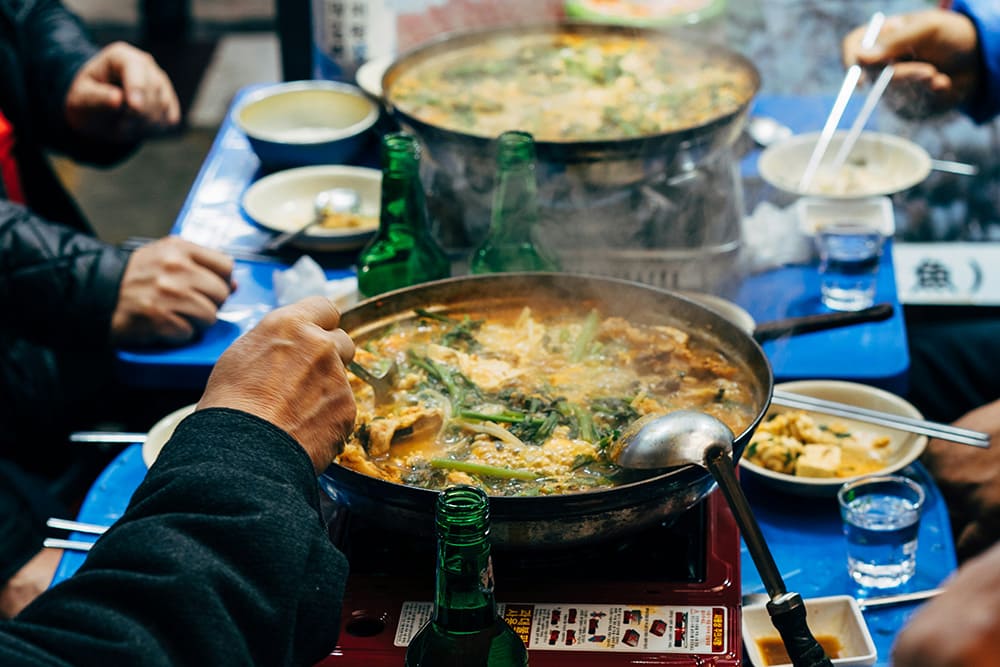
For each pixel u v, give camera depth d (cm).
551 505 110
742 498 111
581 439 119
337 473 114
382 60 184
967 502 143
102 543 109
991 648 80
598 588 116
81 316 149
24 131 183
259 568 107
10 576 151
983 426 145
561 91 159
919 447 134
